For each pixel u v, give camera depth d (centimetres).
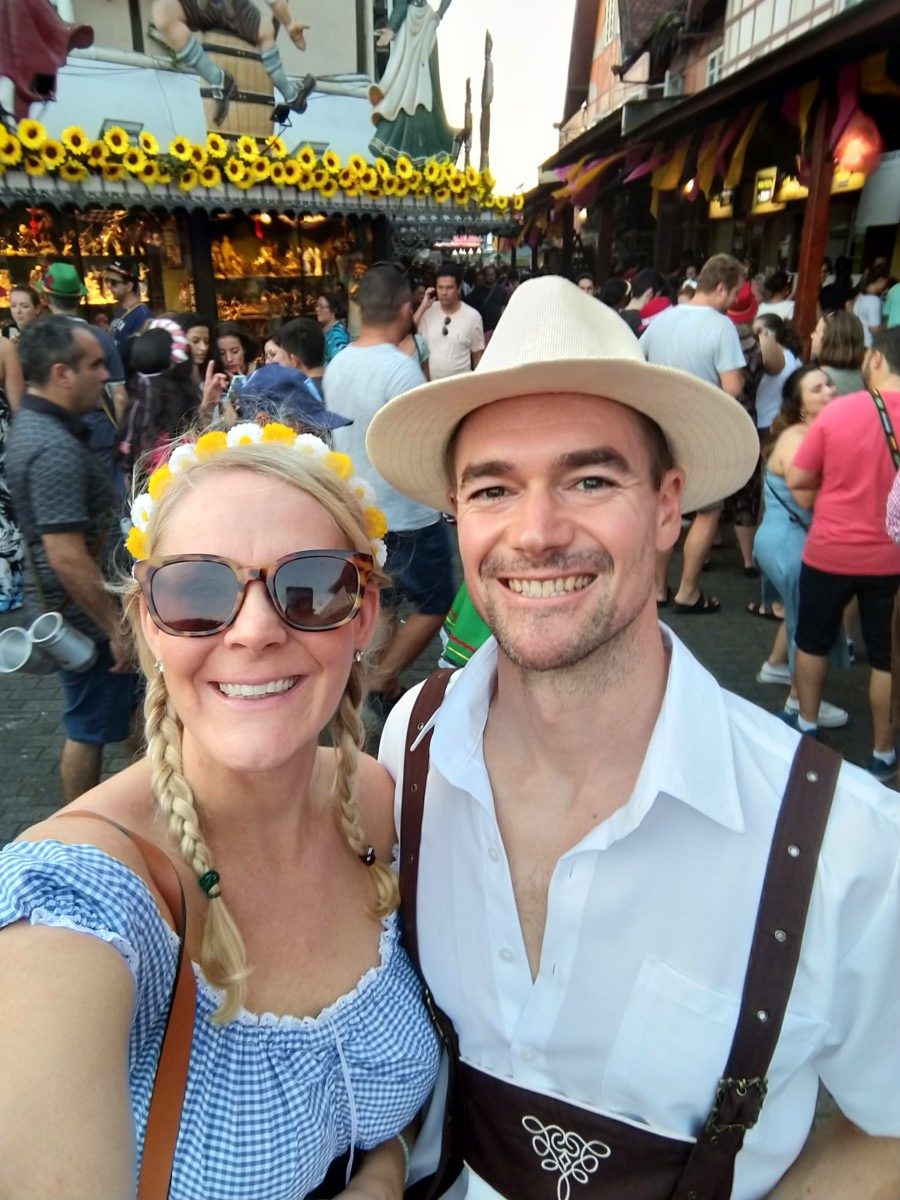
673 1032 53
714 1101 53
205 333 286
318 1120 53
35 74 351
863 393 149
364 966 59
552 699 54
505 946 57
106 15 409
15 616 243
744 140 389
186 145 386
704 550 241
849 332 210
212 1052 51
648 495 54
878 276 403
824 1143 60
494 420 53
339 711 62
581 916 54
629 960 54
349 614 53
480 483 54
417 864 62
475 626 127
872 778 54
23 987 39
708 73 650
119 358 255
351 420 174
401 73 491
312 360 239
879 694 159
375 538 59
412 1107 59
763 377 267
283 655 51
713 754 53
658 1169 55
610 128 568
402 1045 58
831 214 470
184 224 471
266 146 414
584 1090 56
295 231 511
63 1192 34
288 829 55
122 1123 38
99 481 133
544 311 52
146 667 56
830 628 162
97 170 371
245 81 455
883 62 310
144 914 46
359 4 475
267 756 51
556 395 51
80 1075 37
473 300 538
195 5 423
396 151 500
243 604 50
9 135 344
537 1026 56
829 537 154
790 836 52
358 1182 57
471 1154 61
